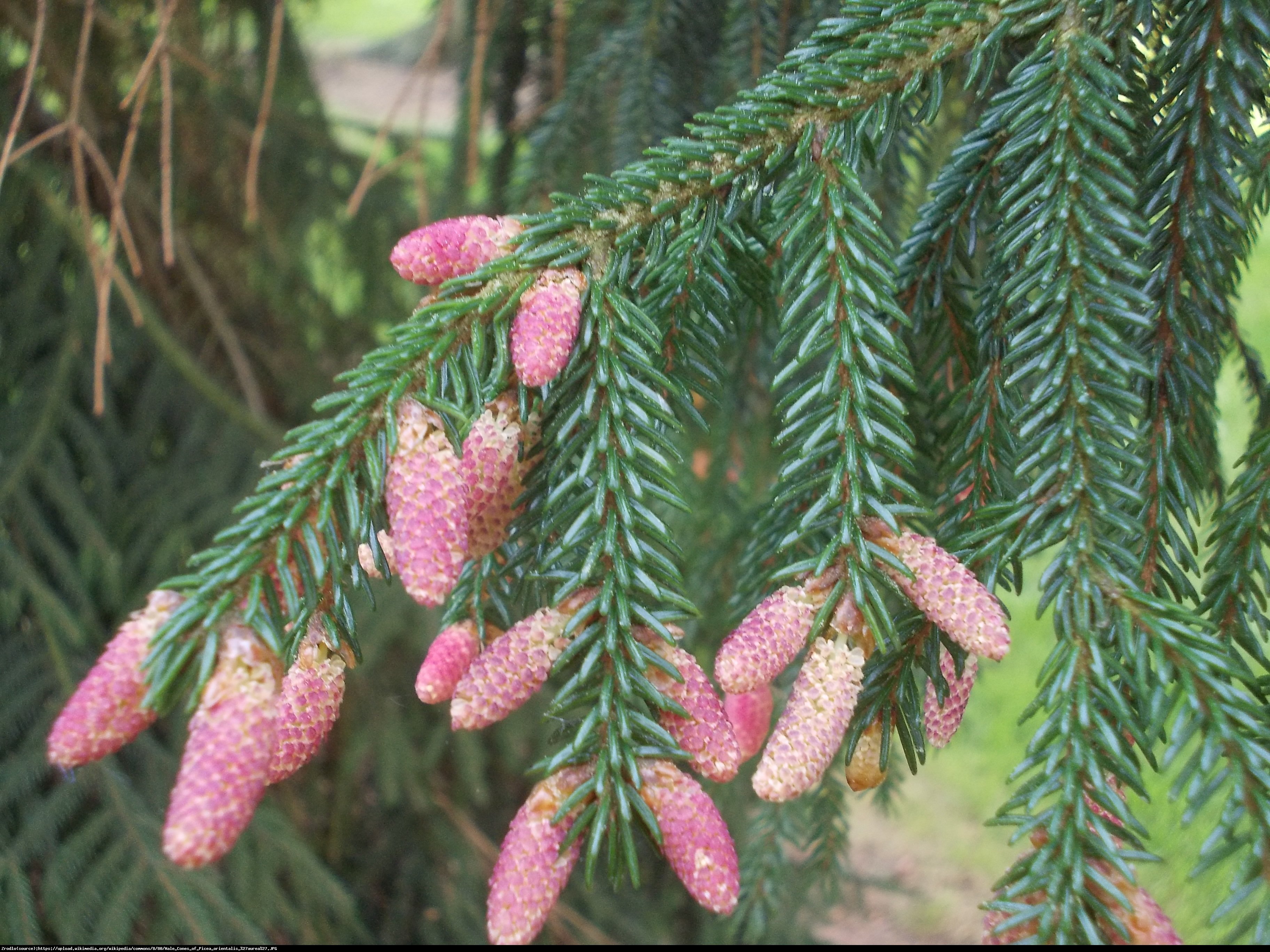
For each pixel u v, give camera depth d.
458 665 0.28
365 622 0.67
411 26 1.68
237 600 0.25
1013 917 0.25
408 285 0.81
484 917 0.72
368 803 0.75
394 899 0.71
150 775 0.59
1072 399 0.28
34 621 0.60
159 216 0.69
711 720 0.26
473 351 0.27
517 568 0.29
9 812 0.53
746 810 0.62
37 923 0.50
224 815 0.24
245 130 0.71
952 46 0.28
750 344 0.44
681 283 0.29
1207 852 0.25
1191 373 0.30
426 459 0.26
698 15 0.45
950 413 0.39
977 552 0.28
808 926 0.76
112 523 0.64
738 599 0.33
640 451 0.27
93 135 0.63
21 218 0.62
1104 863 0.26
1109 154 0.28
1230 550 0.29
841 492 0.27
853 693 0.26
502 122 0.58
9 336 0.62
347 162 0.78
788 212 0.29
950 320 0.33
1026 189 0.28
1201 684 0.26
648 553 0.27
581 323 0.28
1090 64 0.28
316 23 0.98
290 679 0.26
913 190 0.46
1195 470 0.30
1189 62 0.29
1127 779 0.26
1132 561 0.27
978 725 1.21
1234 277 0.32
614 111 0.48
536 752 0.72
